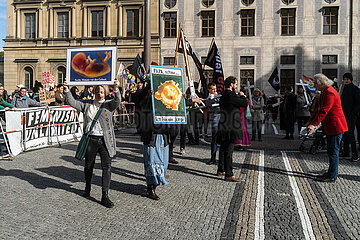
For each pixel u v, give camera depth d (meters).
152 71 5.31
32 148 9.12
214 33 27.05
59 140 10.34
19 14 30.56
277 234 3.80
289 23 26.20
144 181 6.11
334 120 5.92
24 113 8.70
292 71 26.27
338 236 3.75
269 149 9.70
